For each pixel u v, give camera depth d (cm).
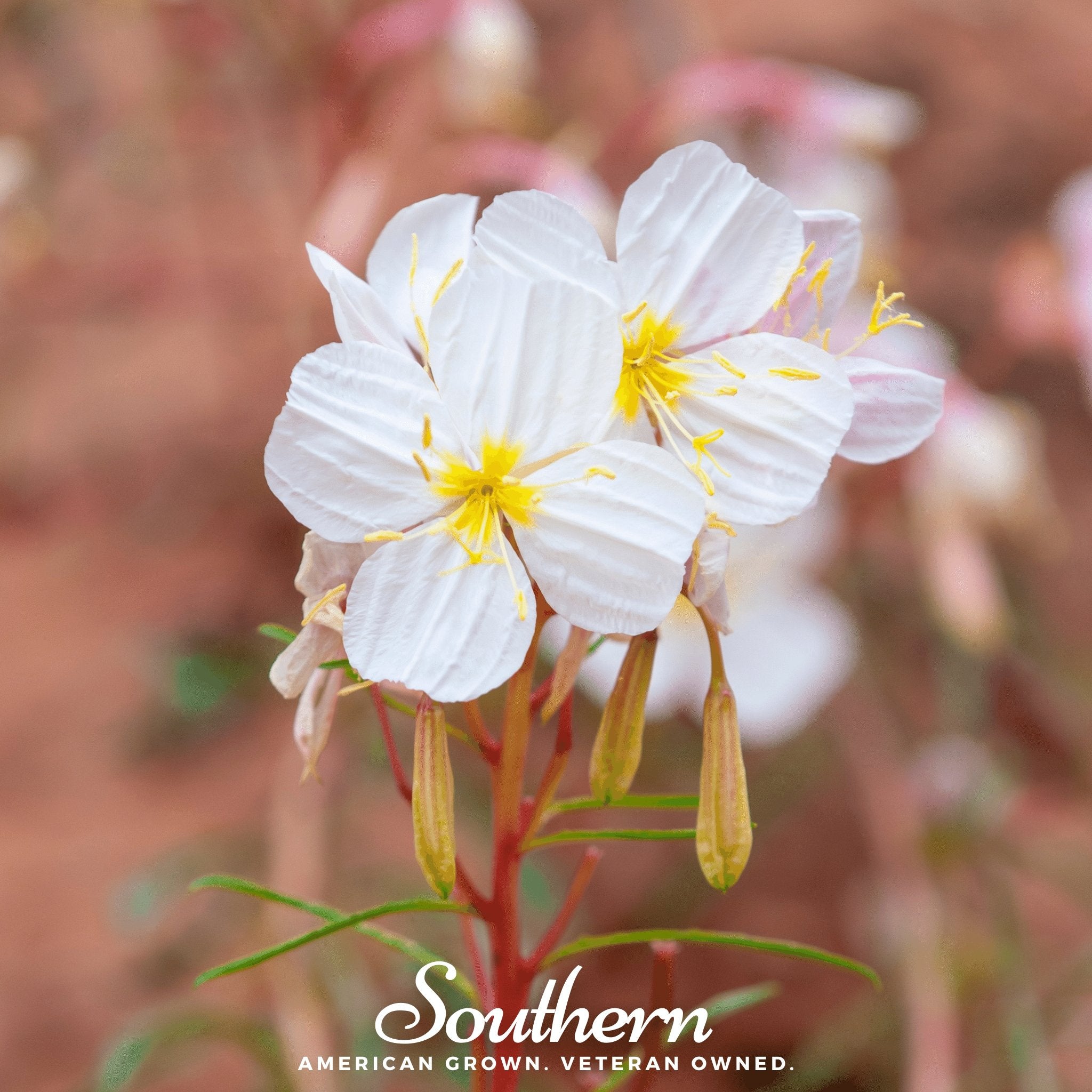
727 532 36
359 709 68
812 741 82
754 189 36
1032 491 68
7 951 76
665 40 92
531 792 84
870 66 143
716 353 36
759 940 37
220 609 101
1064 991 69
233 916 72
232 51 102
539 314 35
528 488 35
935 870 74
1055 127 138
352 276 36
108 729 93
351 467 35
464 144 71
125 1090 65
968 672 87
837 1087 77
